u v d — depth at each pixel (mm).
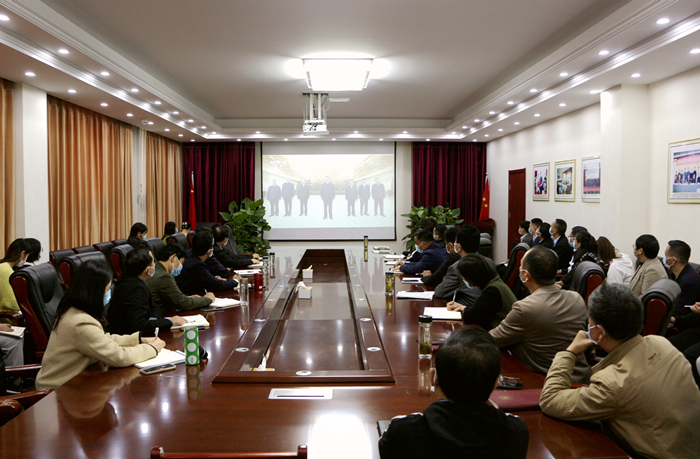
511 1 4090
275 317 3365
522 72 6324
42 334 2906
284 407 1734
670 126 5180
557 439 1489
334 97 7855
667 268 4227
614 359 1586
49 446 1462
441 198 11414
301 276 5984
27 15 3711
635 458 1535
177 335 2635
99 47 4812
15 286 2857
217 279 3895
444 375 1137
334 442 1473
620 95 5531
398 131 10117
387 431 1146
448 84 7008
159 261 3219
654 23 3828
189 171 11156
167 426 1588
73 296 2182
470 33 4863
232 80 6734
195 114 8031
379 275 4902
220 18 4445
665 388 1485
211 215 11273
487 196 11203
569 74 5441
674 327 3580
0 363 2197
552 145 7961
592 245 5352
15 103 5367
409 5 4164
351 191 11453
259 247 10414
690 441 1481
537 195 8570
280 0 4055
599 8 4250
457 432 1070
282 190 11398
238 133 10031
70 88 5656
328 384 1953
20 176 5430
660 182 5355
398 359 2232
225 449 1436
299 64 5945
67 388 1918
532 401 1735
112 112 7266
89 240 7137
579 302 2266
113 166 7844
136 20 4492
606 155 5844
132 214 8578
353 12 4316
